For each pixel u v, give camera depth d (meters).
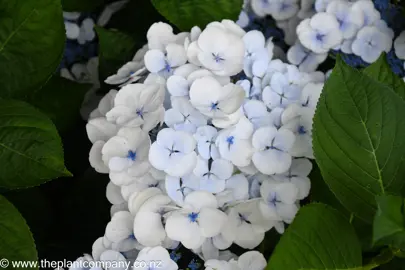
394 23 0.80
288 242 0.61
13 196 0.78
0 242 0.64
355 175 0.63
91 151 0.69
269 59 0.74
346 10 0.77
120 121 0.67
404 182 0.63
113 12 0.89
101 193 0.80
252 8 0.81
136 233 0.65
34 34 0.71
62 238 0.79
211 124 0.68
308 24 0.77
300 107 0.70
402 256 0.63
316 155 0.64
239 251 0.70
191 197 0.65
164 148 0.65
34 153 0.66
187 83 0.68
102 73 0.84
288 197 0.68
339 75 0.63
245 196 0.68
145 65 0.71
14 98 0.73
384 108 0.63
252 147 0.68
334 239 0.62
